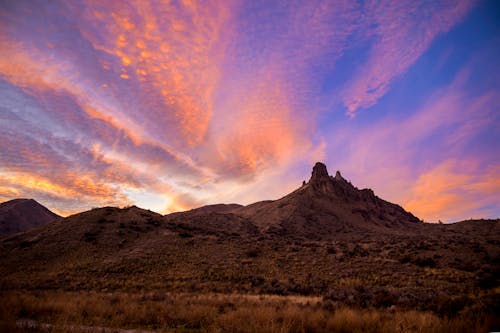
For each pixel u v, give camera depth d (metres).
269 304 17.64
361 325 9.78
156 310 13.94
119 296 21.20
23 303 14.61
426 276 35.12
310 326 9.84
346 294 22.03
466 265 40.62
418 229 167.12
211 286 32.69
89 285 33.97
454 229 146.12
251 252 50.56
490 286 29.16
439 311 13.06
